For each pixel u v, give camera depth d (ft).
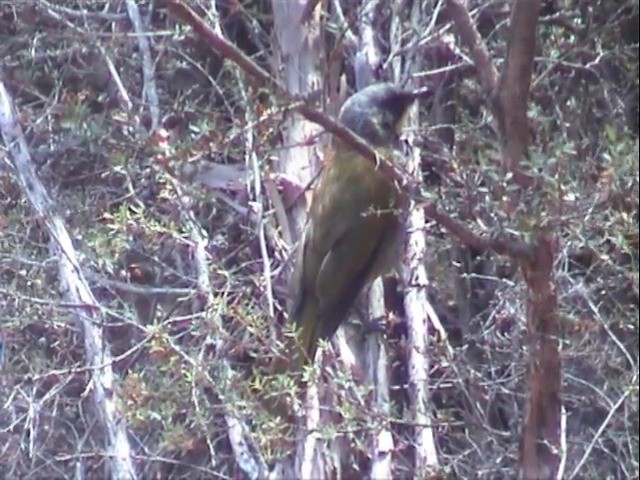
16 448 32.07
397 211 26.17
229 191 35.88
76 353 32.81
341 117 33.42
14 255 29.89
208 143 24.72
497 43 37.22
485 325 35.04
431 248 35.63
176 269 33.27
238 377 27.17
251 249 35.12
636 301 34.42
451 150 34.27
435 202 23.32
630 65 36.32
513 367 33.32
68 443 34.42
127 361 33.22
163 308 33.55
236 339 29.01
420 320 34.65
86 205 31.89
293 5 35.94
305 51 36.04
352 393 30.40
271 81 21.35
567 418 35.50
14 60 35.73
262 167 32.83
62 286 30.12
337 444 32.86
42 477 33.71
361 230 32.73
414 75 36.45
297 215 35.29
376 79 37.42
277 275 34.63
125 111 29.58
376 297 35.24
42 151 32.94
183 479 35.14
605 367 33.81
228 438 34.09
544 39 37.76
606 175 22.56
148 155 25.22
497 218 22.45
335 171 33.42
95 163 33.30
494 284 36.86
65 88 34.06
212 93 34.94
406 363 35.29
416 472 32.24
